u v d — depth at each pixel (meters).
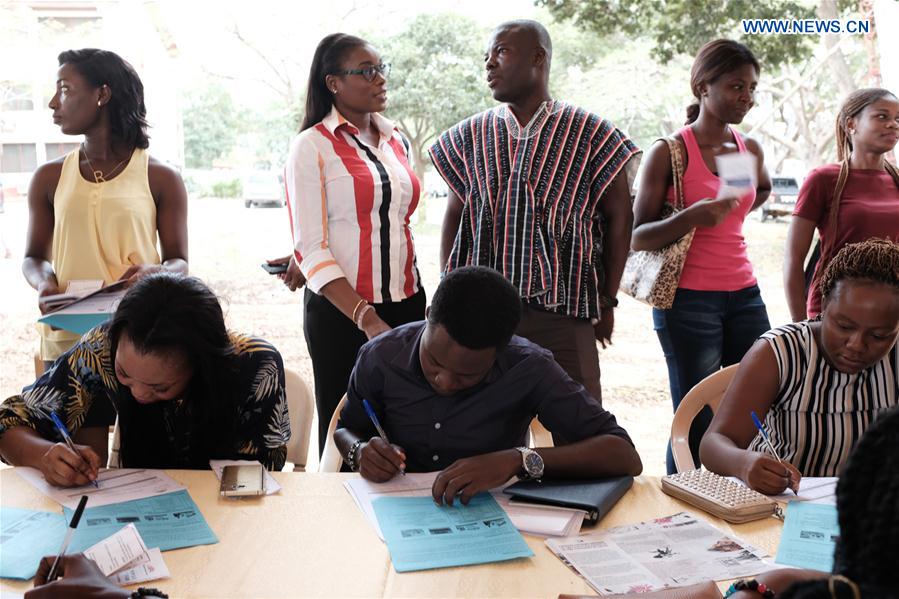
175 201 2.86
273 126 8.27
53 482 1.68
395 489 1.69
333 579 1.34
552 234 2.55
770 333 1.94
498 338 1.63
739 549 1.45
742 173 2.80
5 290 6.59
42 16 6.09
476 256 2.62
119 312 1.71
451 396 1.88
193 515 1.56
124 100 2.76
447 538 1.48
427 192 7.87
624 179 2.62
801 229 2.94
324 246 2.54
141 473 1.77
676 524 1.55
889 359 1.87
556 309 2.54
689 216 2.76
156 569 1.36
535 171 2.57
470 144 2.71
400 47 6.59
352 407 1.97
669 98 8.05
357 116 2.67
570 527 1.53
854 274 1.77
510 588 1.32
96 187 2.74
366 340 2.62
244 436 1.90
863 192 2.88
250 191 8.34
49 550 1.42
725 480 1.69
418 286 2.79
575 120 2.61
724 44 2.87
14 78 6.17
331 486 1.72
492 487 1.63
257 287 6.95
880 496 0.74
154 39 6.32
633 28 5.99
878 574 0.74
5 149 6.30
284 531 1.51
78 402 1.89
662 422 4.73
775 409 1.95
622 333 6.61
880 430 0.78
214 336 1.76
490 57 2.60
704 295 2.87
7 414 1.83
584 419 1.85
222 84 8.07
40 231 2.82
